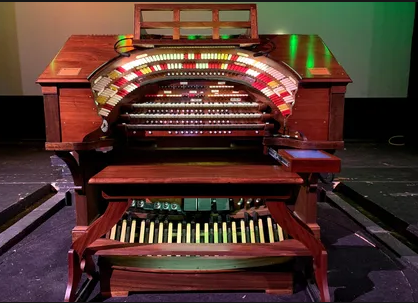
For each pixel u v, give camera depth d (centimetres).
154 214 265
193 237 253
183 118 235
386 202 368
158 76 250
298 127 230
